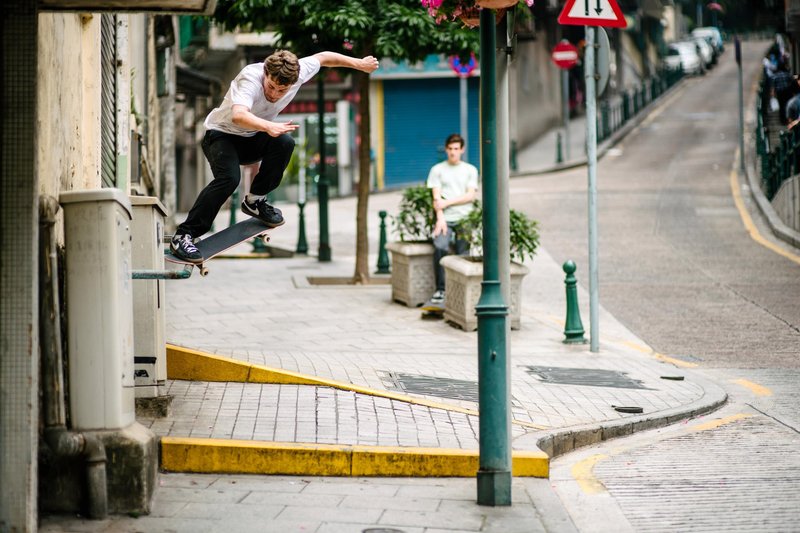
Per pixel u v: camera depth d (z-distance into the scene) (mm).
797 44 31203
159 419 7848
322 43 16375
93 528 5898
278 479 7035
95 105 8945
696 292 16594
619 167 37562
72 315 6152
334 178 41594
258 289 16094
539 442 7773
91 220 6137
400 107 43625
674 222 24828
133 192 14039
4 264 5590
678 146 41750
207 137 7527
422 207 14586
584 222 25109
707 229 23703
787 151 23922
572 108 56219
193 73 26906
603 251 20969
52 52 6703
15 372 5582
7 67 5598
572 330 12781
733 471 7570
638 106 53531
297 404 8547
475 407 8891
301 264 19844
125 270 6383
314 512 6258
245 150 7570
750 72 65812
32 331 5594
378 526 6004
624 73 59750
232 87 7234
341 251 22469
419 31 15734
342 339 12312
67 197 6125
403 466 7188
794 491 7000
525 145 46312
